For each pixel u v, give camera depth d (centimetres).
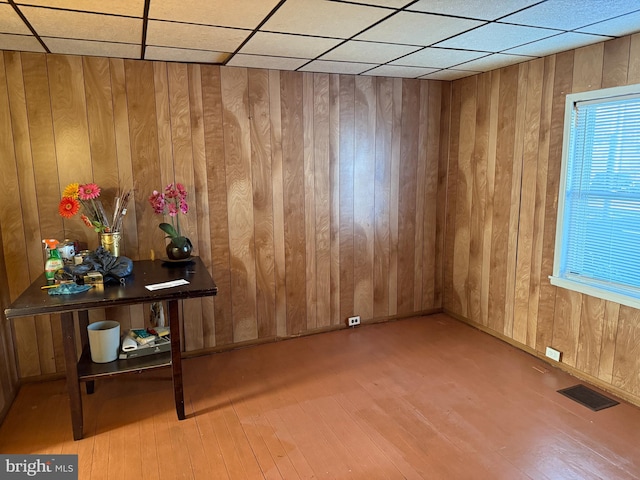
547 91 314
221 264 350
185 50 282
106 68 300
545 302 332
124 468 221
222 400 285
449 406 276
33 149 291
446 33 252
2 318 280
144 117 312
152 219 324
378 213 401
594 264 296
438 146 415
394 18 224
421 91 399
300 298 382
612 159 278
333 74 363
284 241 368
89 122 301
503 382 305
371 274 408
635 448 233
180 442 242
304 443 241
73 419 242
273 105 347
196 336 351
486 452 232
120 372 247
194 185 332
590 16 224
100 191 307
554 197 317
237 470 220
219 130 333
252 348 365
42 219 299
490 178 373
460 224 412
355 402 282
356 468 221
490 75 362
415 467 221
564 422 258
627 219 272
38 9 202
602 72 276
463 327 407
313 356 349
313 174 370
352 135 379
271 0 196
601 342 293
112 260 262
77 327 317
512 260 358
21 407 279
